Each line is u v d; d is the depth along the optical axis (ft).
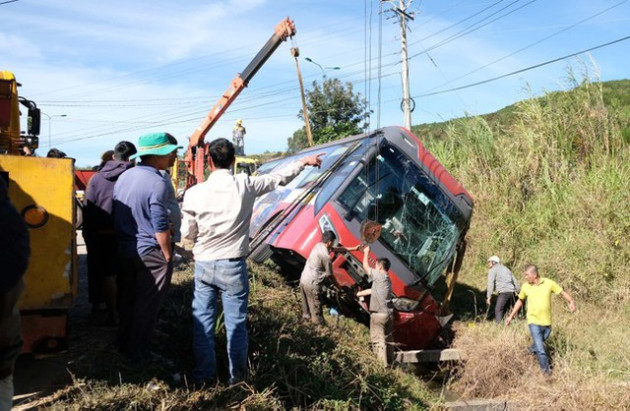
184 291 20.54
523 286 27.17
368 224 24.11
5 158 11.89
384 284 24.00
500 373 25.38
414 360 25.98
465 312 36.96
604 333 30.96
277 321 19.30
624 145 46.47
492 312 37.47
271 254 31.65
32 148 17.72
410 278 26.73
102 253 16.43
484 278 43.01
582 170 45.85
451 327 31.22
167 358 15.11
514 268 42.52
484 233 45.70
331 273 24.34
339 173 28.12
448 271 31.35
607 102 59.31
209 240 13.69
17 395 12.09
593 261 36.88
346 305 28.94
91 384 12.68
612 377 24.71
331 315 28.32
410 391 20.75
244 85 51.80
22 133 19.27
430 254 27.55
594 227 39.42
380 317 23.75
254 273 27.91
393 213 27.25
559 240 40.65
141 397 12.29
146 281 13.73
